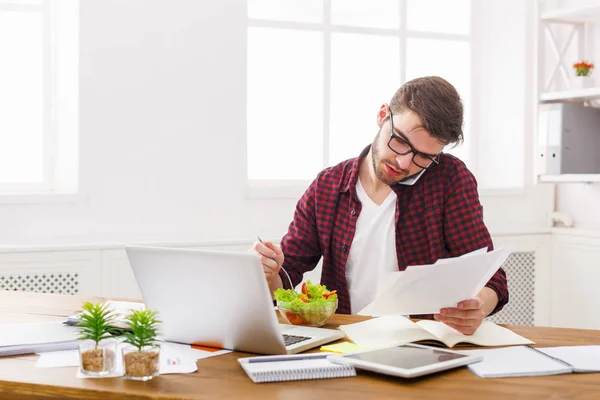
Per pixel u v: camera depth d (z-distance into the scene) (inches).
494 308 73.3
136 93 124.0
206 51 128.3
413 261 79.1
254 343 57.6
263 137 141.5
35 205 119.7
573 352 57.9
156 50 124.8
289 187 138.0
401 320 68.6
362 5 148.4
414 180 76.1
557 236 150.6
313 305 66.2
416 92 69.5
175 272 58.4
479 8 160.1
